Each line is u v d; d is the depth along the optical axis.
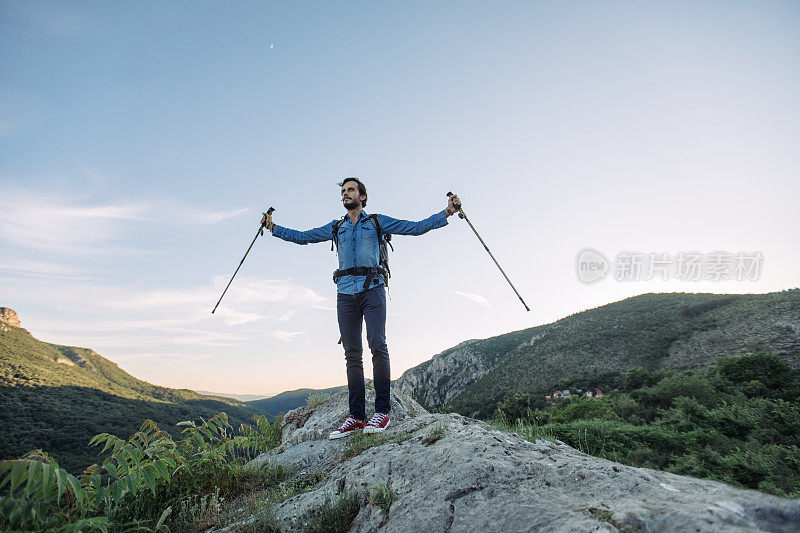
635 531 1.12
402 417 4.58
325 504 2.08
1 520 1.68
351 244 3.86
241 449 3.40
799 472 19.45
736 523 1.02
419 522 1.62
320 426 4.77
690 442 24.44
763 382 42.00
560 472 1.73
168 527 2.32
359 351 3.88
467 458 1.98
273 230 4.33
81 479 2.29
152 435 2.83
